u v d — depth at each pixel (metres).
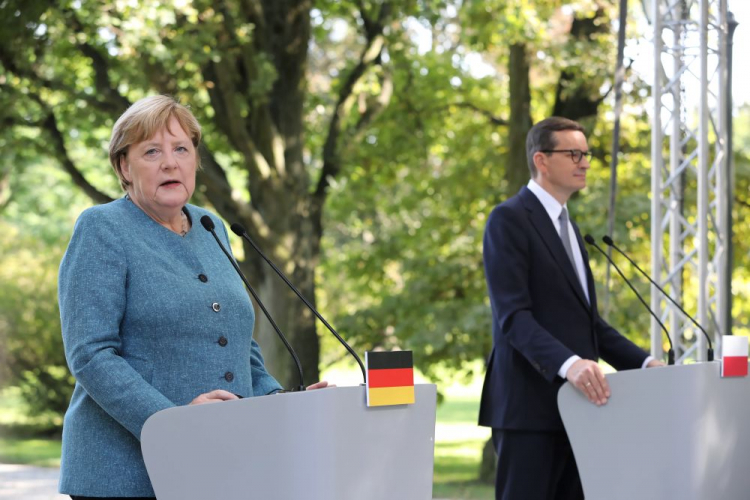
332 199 24.58
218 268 4.68
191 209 4.86
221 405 3.94
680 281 10.73
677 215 10.78
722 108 10.93
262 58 16.94
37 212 35.25
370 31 20.42
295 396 3.99
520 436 6.40
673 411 5.53
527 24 18.14
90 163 33.12
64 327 4.28
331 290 30.66
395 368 4.15
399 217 25.30
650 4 10.95
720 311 10.79
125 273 4.35
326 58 25.64
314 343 19.20
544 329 6.18
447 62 22.73
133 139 4.50
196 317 4.41
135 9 15.07
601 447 5.55
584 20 20.47
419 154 23.31
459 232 24.25
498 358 6.57
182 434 3.89
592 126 20.56
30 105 19.05
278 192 18.38
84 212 4.48
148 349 4.34
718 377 5.59
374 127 23.11
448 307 22.62
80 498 4.26
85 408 4.34
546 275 6.51
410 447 4.20
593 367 5.59
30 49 17.19
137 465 4.24
